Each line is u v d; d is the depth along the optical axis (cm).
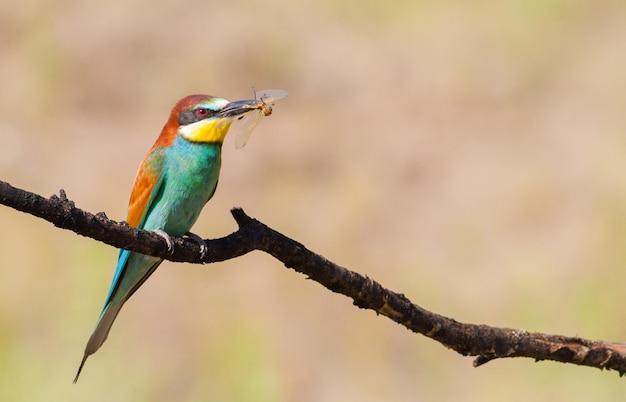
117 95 1731
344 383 1243
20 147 1630
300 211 1496
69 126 1680
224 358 1262
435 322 595
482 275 1394
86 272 1335
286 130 1623
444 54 1755
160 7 1841
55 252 1366
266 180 1544
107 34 1795
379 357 1250
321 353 1268
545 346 609
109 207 1524
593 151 1562
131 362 1255
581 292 1346
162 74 1753
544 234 1444
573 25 1800
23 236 1373
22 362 1241
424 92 1695
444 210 1495
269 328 1290
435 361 1228
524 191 1505
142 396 1223
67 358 1252
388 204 1508
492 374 1202
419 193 1527
